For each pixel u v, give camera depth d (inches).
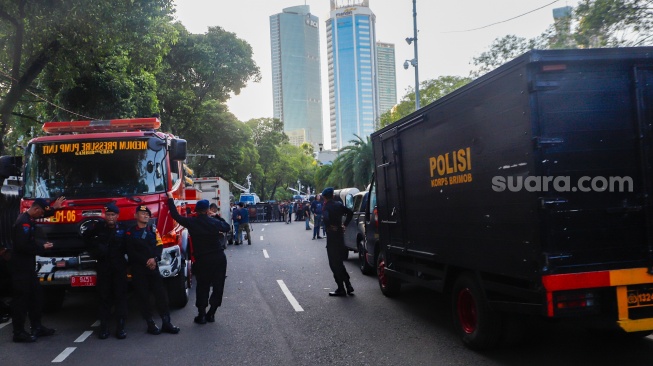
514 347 236.7
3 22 549.0
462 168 235.5
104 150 331.3
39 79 765.3
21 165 348.2
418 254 289.0
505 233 202.1
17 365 232.7
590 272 181.5
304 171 4626.0
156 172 329.4
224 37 1407.5
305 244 850.1
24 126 901.2
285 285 442.6
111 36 573.6
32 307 281.3
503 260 204.1
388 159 336.5
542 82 183.2
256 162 2605.8
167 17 915.4
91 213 309.1
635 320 183.9
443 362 220.2
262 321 311.1
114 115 784.9
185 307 361.7
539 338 253.0
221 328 296.7
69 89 728.3
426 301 355.3
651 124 188.2
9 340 279.3
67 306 378.3
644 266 184.7
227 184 1037.2
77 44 563.5
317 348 249.8
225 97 1497.3
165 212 325.1
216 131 1859.0
